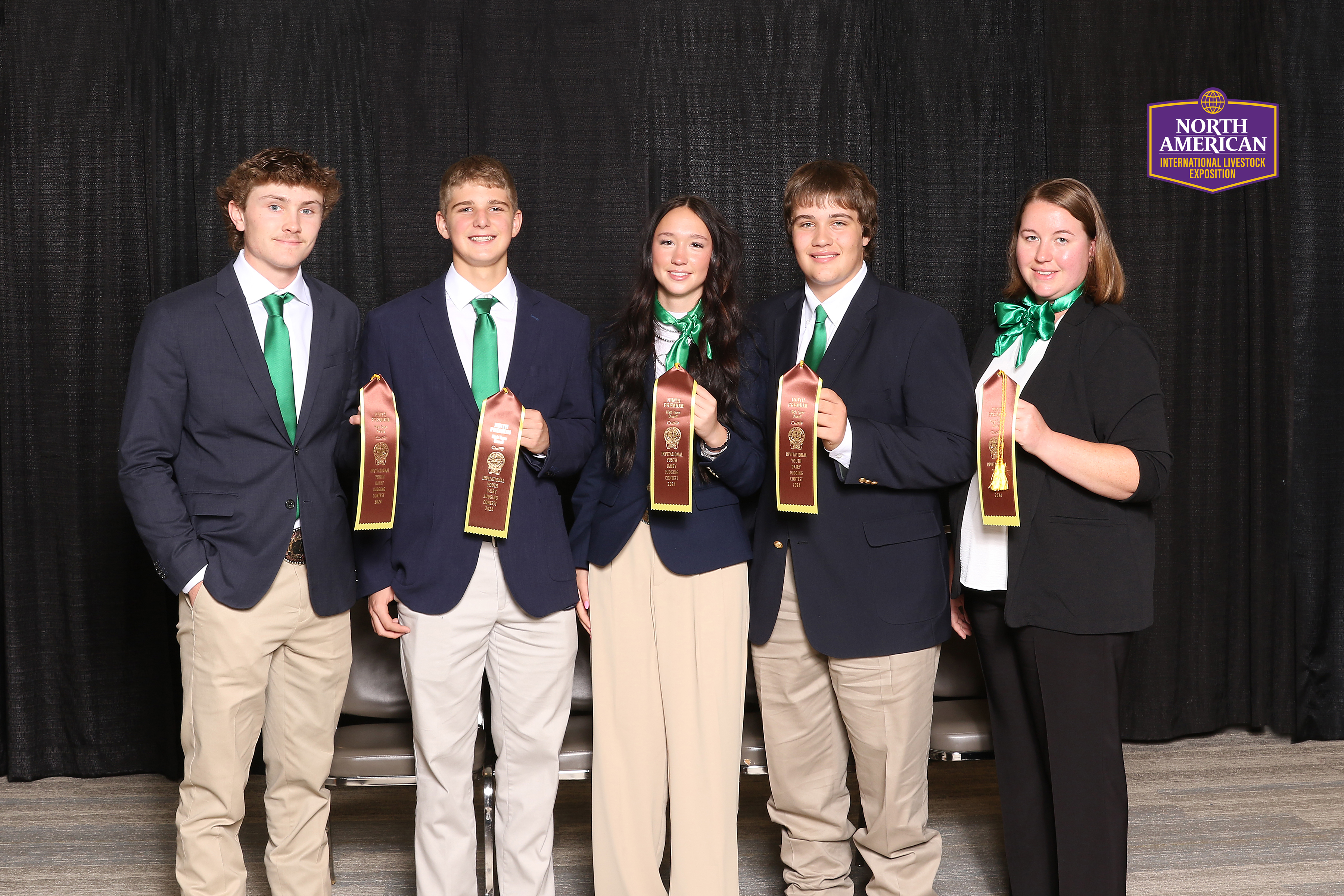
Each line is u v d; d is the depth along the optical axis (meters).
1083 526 2.03
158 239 2.95
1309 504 3.26
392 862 2.59
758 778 3.01
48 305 2.96
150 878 2.48
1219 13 3.08
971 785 2.97
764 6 3.01
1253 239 3.13
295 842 2.16
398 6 2.91
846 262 2.06
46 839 2.68
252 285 2.06
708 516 2.04
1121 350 2.06
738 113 3.02
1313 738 3.25
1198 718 3.24
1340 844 2.60
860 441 1.95
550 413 2.11
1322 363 3.23
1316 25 3.17
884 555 2.06
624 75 2.96
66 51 2.93
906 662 2.06
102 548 3.00
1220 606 3.21
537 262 2.96
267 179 2.00
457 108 2.94
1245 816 2.75
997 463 1.92
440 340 2.04
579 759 2.24
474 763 2.15
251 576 2.00
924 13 3.04
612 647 2.08
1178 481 3.14
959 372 2.06
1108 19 3.06
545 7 2.93
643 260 2.09
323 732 2.15
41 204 2.94
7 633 2.99
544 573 2.05
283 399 2.04
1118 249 3.11
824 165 2.08
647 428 2.06
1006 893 2.39
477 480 1.93
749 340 2.13
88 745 3.04
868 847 2.19
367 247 3.02
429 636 2.02
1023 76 3.06
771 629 2.12
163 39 2.93
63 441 2.98
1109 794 2.05
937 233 3.07
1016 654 2.14
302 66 2.97
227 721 2.01
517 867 2.13
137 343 2.05
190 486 2.03
